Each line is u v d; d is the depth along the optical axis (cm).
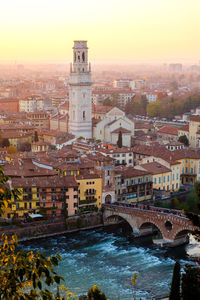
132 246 19475
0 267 5678
